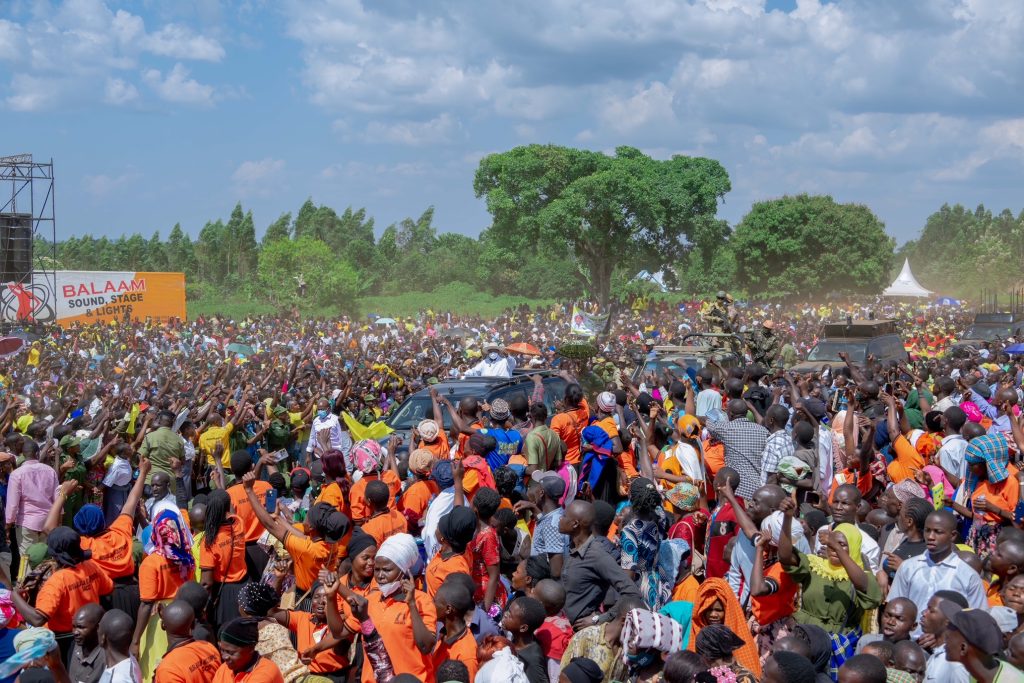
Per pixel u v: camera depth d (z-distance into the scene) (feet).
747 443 33.94
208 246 382.83
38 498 34.19
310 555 23.84
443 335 160.97
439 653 19.71
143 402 54.44
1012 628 19.77
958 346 106.11
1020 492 27.63
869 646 17.99
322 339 153.17
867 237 309.22
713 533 24.57
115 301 187.52
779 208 314.76
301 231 401.08
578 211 252.21
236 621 17.81
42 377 79.51
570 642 20.02
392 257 360.69
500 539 25.46
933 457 34.04
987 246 429.79
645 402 37.83
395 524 25.71
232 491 27.02
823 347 89.45
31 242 146.82
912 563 21.20
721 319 71.05
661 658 18.11
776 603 20.26
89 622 21.61
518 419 38.22
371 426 47.83
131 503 26.99
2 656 20.88
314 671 20.27
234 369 85.76
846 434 35.04
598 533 22.21
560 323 196.54
